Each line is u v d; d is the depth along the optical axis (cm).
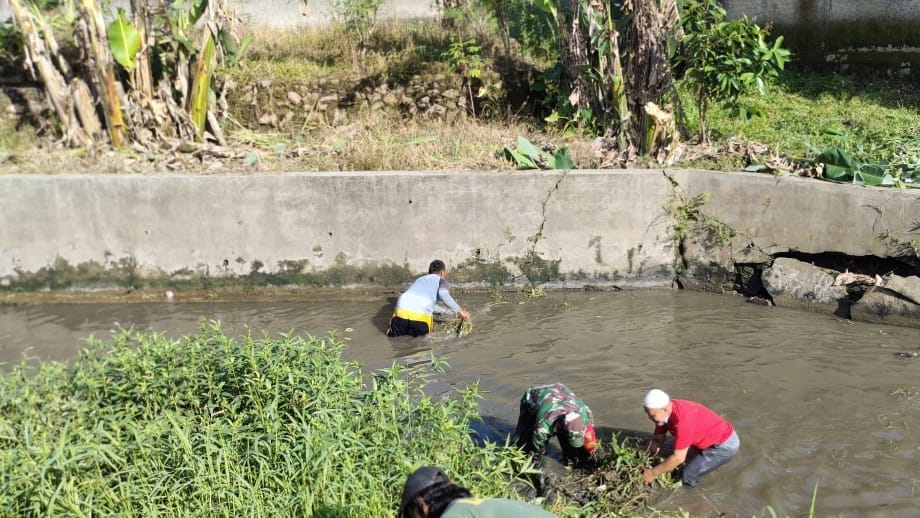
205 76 1205
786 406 705
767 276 1000
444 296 919
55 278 1070
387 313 998
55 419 539
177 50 1225
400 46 1493
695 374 782
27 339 917
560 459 625
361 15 1445
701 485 584
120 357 587
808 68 1473
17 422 536
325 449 500
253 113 1353
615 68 1171
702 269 1056
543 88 1373
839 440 641
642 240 1060
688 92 1368
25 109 1252
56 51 1185
